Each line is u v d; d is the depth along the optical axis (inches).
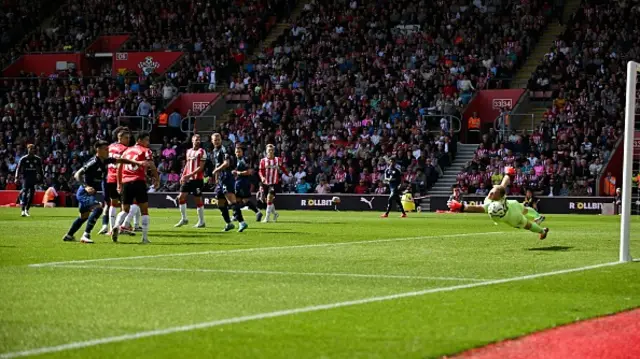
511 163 2134.6
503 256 776.9
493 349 367.6
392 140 2283.5
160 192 2281.0
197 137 1244.5
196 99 2600.9
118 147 1053.8
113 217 1057.5
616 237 1070.4
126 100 2591.0
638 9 2443.4
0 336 379.9
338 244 912.9
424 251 826.8
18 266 658.8
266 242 939.3
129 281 566.6
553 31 2640.3
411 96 2400.3
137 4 2979.8
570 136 2177.7
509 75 2475.4
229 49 2758.4
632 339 395.2
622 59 2335.1
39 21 3107.8
